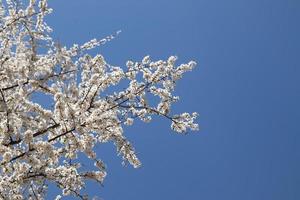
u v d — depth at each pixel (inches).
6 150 321.4
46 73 345.7
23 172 319.9
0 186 311.1
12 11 366.9
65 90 357.1
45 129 342.0
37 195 346.0
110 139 362.0
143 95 368.8
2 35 369.4
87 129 341.1
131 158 365.4
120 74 365.4
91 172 345.7
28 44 371.2
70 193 336.5
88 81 365.1
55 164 353.1
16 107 336.2
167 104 370.6
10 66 350.9
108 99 361.4
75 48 368.8
